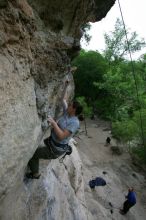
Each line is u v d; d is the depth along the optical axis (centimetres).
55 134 423
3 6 302
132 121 2412
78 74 2942
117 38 3428
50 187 705
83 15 508
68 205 854
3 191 345
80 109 431
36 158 466
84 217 945
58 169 902
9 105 315
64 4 433
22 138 357
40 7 405
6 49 311
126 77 3084
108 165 2106
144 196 1883
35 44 382
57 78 478
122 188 1828
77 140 2317
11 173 347
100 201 1484
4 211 409
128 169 2184
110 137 2664
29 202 557
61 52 455
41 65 407
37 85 410
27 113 366
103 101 3047
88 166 1872
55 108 539
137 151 2361
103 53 3519
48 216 662
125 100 2927
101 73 2933
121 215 1467
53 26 441
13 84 322
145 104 2864
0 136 304
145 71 3906
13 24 317
